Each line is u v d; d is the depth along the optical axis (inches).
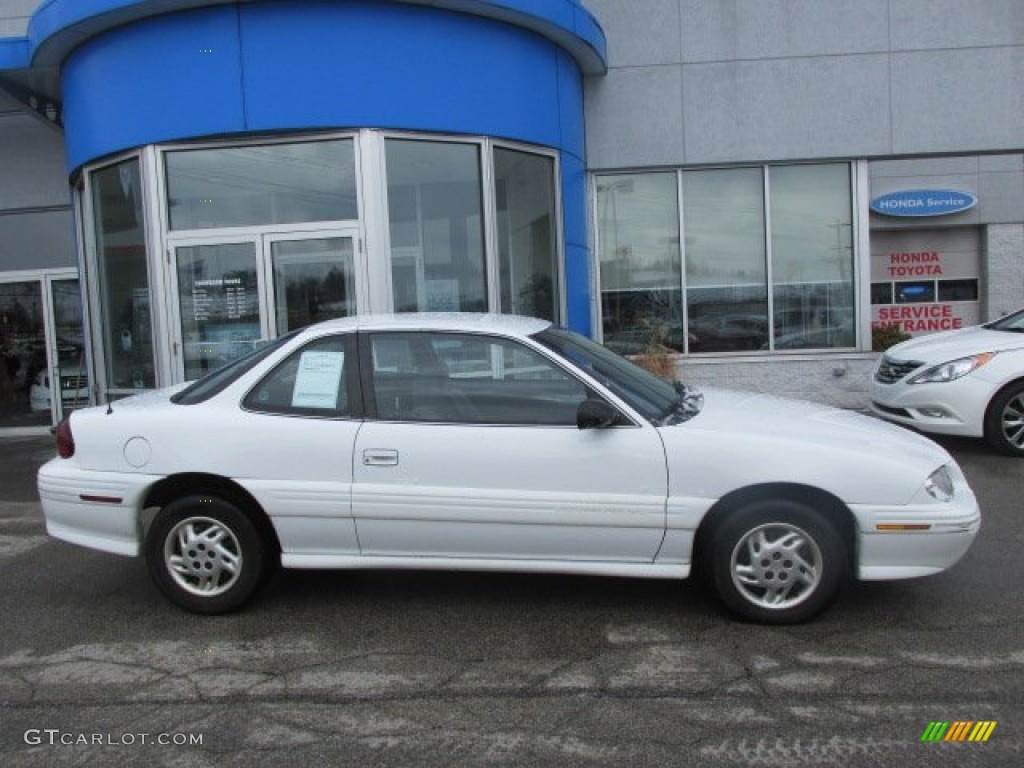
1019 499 261.7
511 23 361.7
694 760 123.8
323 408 179.3
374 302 340.2
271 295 347.3
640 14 430.3
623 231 446.6
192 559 182.9
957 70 426.0
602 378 178.2
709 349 448.5
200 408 182.4
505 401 176.2
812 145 430.6
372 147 336.2
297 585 201.9
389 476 173.9
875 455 168.4
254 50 328.8
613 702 141.9
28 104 410.0
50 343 458.0
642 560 172.4
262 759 126.9
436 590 196.9
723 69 430.6
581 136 425.1
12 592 203.5
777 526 167.6
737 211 443.8
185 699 146.6
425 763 124.7
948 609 178.1
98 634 176.2
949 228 765.3
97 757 128.6
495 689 147.6
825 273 443.5
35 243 455.8
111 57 344.5
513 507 170.7
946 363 319.3
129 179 360.2
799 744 127.5
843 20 426.6
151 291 351.9
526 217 383.9
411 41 338.0
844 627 169.6
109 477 182.1
